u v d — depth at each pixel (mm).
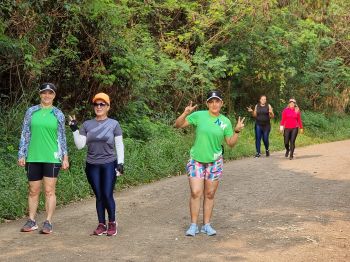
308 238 6797
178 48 17625
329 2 26516
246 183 10938
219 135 6840
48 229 6992
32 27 11328
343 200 9227
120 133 6902
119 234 7023
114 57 13172
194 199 6969
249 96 22359
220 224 7590
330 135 23734
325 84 26531
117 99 14156
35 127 6961
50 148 6992
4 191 8344
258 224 7559
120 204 9047
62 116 7094
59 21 12398
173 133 15242
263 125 16047
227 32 19188
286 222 7652
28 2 11109
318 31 25328
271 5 20203
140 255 6051
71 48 12719
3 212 7977
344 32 27062
